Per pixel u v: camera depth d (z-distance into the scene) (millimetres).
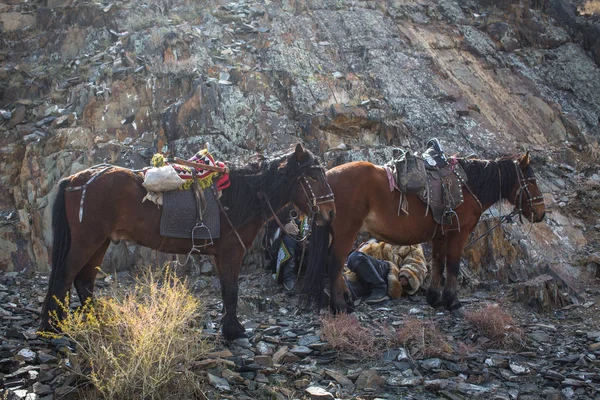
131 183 4840
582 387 4801
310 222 6234
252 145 8242
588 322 6562
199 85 8352
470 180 6539
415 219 6277
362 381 4680
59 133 8055
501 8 13227
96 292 6297
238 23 10484
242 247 5152
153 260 7289
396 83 10023
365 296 6871
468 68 11273
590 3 14422
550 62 12336
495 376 5004
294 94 9086
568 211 8859
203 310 5777
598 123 11164
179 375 4199
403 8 12086
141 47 9328
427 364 5039
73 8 10195
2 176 7867
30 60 9781
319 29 10883
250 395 4336
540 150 9906
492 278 7641
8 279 6688
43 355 4430
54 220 4723
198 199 4938
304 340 5344
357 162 6227
